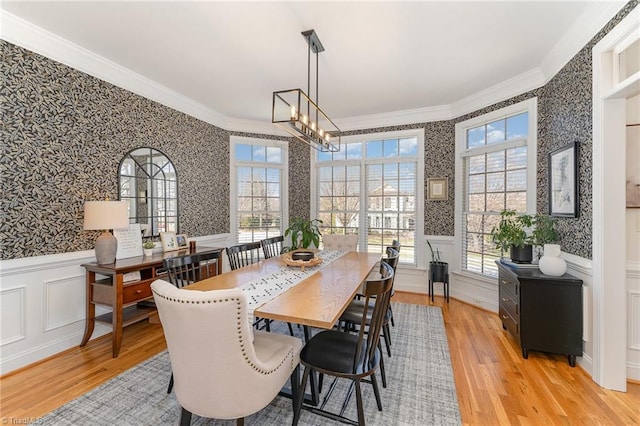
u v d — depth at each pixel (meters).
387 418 1.78
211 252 2.61
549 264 2.48
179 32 2.41
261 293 1.91
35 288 2.42
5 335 2.24
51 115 2.50
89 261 2.78
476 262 3.92
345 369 1.58
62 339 2.58
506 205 3.52
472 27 2.34
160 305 1.37
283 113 4.52
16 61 2.27
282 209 5.18
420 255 4.45
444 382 2.16
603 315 2.11
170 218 3.70
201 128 4.20
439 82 3.40
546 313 2.43
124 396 1.97
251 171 4.98
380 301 1.61
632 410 1.85
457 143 4.14
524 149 3.32
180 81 3.37
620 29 1.92
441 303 3.99
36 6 2.09
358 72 3.14
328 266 2.77
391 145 4.69
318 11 2.14
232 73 3.17
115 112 3.02
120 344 2.53
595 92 2.16
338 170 5.03
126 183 3.14
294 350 1.78
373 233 4.82
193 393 1.42
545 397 1.99
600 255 2.13
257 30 2.38
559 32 2.41
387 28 2.35
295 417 1.65
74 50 2.62
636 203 2.16
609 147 2.09
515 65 2.98
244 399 1.43
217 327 1.30
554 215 2.78
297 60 2.88
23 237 2.34
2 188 2.22
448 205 4.27
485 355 2.56
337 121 4.87
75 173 2.68
